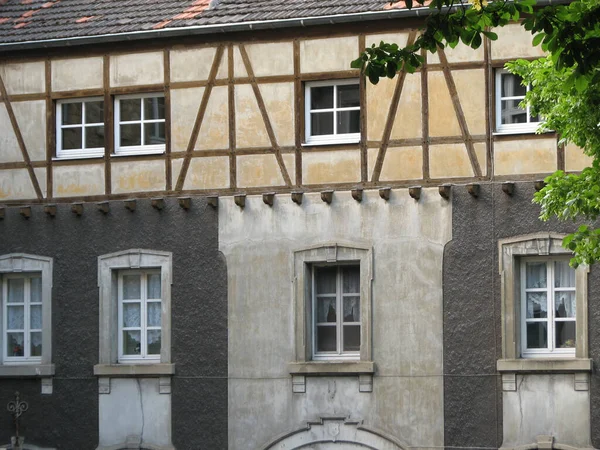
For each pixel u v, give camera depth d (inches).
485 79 968.3
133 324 1056.2
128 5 1093.1
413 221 979.3
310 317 1008.2
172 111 1043.9
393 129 988.6
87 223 1061.1
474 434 956.6
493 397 952.9
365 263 989.2
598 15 562.9
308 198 1005.2
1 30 1100.5
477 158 967.0
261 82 1021.8
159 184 1045.2
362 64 613.9
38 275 1084.5
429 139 978.7
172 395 1032.2
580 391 930.7
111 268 1053.8
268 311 1011.9
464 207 967.0
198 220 1032.8
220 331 1023.6
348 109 1005.8
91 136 1072.8
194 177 1036.5
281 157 1015.0
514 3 589.0
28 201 1078.4
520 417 944.9
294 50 1014.4
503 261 955.3
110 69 1063.0
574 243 719.7
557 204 726.5
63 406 1060.5
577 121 713.6
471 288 962.7
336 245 995.9
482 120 967.6
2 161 1085.8
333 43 1004.6
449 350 966.4
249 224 1019.9
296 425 999.0
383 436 976.9
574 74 571.5
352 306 1004.6
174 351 1034.1
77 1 1120.2
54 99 1077.8
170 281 1037.8
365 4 996.6
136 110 1061.1
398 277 981.2
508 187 949.8
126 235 1051.3
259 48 1023.6
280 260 1010.7
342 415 988.6
